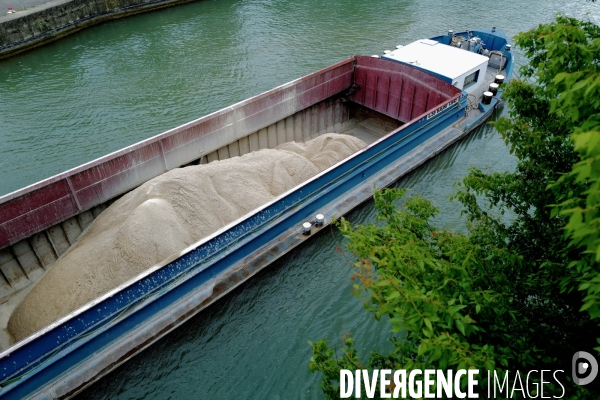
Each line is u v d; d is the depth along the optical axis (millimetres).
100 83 23469
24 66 25297
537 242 6863
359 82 18469
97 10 29734
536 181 6707
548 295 6133
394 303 4742
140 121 20469
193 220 12031
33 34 26750
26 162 18156
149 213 11289
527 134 6621
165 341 10906
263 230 12094
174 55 26094
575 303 6066
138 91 22688
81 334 9492
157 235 11195
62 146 18969
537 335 5871
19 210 11078
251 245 12016
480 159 16422
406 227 6793
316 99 17438
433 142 16172
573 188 5352
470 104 17156
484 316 5539
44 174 17578
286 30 28656
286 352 10867
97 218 12414
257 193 13109
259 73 24031
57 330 9078
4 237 11055
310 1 33031
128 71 24547
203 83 23266
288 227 12781
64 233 12234
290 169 14086
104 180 12367
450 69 16781
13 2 28250
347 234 5758
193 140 13961
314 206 13219
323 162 14719
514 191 6977
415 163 15477
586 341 5871
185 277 10828
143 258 10984
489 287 5938
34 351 8906
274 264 12484
